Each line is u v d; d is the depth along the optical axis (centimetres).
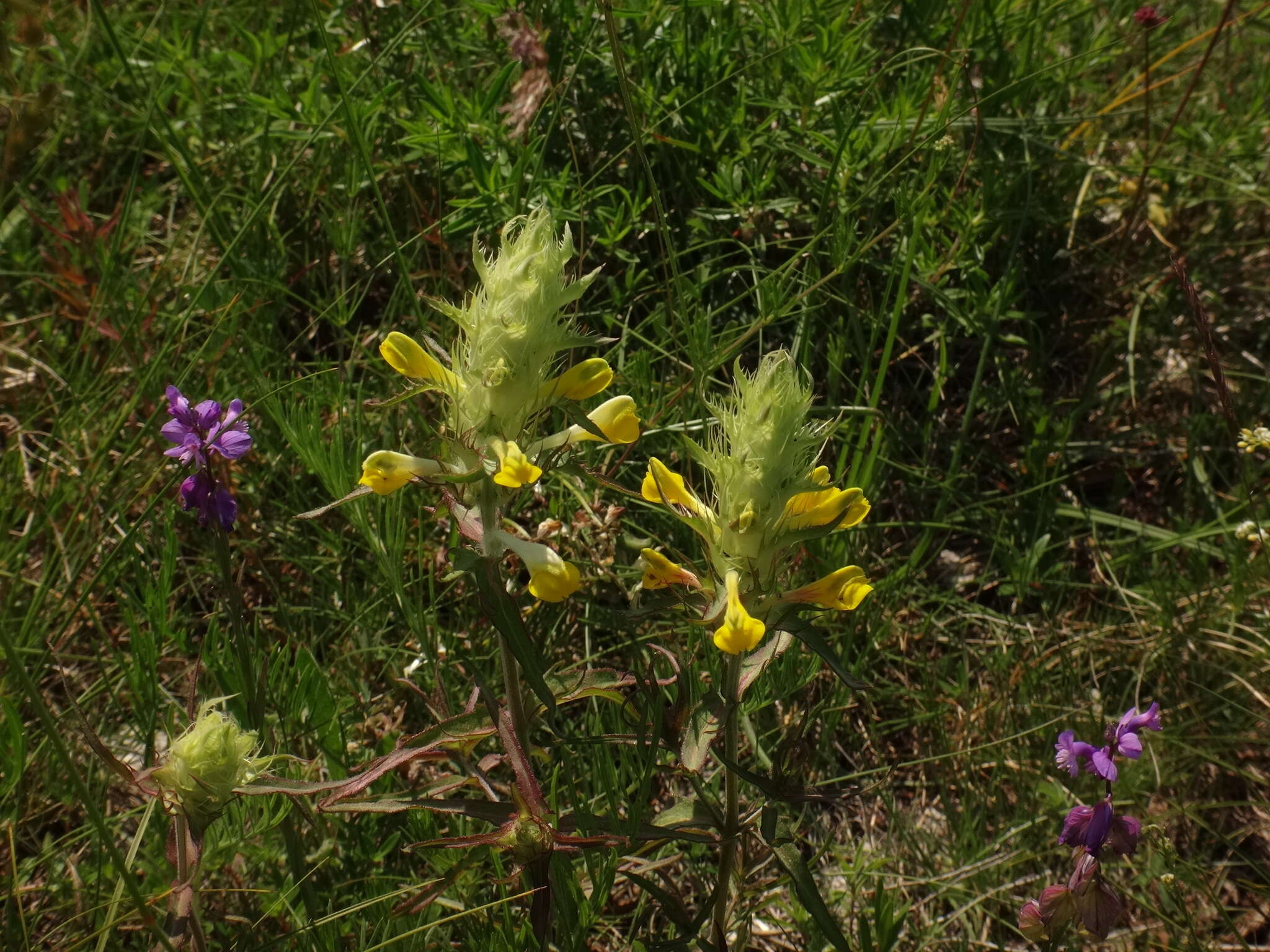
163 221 56
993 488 51
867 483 45
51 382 48
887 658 45
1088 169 58
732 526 28
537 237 28
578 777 38
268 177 53
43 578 41
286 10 60
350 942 34
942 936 38
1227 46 65
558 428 44
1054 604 48
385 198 53
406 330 49
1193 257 58
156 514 44
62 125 53
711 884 38
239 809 33
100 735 39
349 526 45
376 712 41
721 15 54
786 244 51
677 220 52
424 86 49
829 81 51
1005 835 40
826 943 37
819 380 50
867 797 42
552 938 34
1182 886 39
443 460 29
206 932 34
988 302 50
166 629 37
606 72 52
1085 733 43
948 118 45
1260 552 45
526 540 29
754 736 39
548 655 41
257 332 48
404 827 37
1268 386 53
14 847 33
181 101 56
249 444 32
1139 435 53
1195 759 42
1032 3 56
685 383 47
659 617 39
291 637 38
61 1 58
